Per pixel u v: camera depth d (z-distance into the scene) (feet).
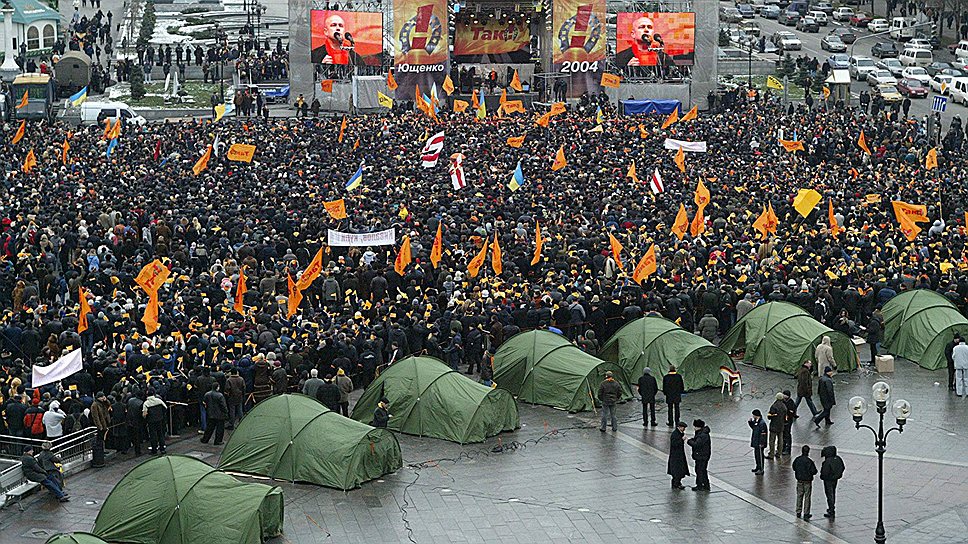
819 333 168.25
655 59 354.95
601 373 157.69
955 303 179.83
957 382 160.76
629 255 193.88
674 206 220.02
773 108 330.13
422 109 312.50
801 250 193.57
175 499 118.42
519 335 162.50
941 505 128.26
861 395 161.38
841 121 310.24
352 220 204.85
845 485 133.49
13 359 156.25
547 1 358.84
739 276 184.65
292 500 129.70
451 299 173.06
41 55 393.50
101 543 108.78
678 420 150.30
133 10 483.10
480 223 205.77
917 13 505.66
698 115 333.42
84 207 207.62
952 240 203.10
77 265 179.73
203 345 152.35
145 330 162.30
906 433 148.25
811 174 251.19
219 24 476.13
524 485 133.90
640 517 125.70
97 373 147.13
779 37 462.19
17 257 189.16
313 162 250.57
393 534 121.90
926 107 376.89
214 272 180.55
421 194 224.12
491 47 372.38
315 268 164.55
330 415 136.05
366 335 161.68
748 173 247.29
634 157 257.55
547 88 356.79
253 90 351.67
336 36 346.54
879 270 188.44
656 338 164.35
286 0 531.50
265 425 136.05
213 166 247.29
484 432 146.61
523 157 255.70
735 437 147.43
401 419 148.77
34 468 128.47
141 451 143.74
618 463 139.85
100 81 377.09
